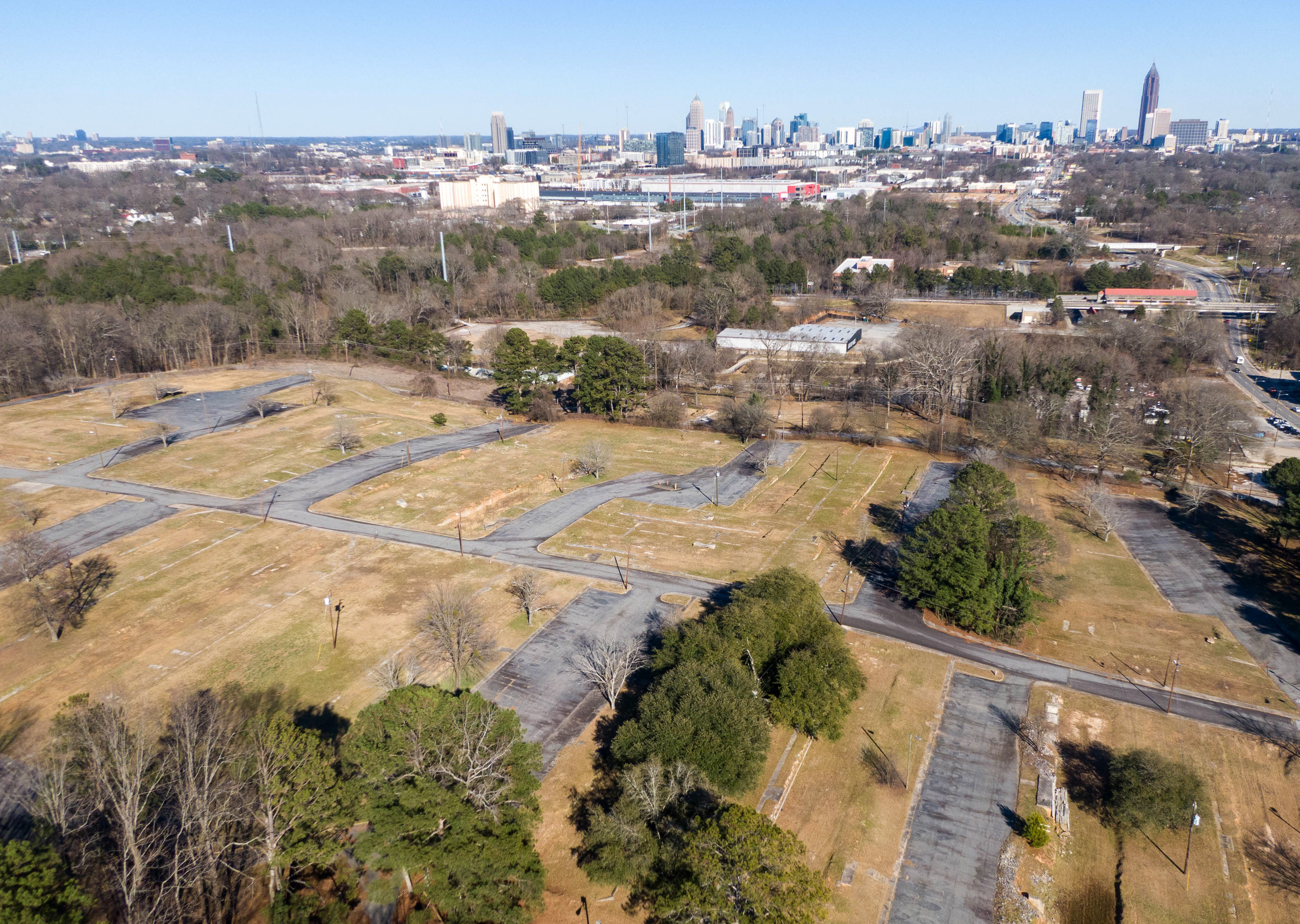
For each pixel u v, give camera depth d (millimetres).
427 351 199000
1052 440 152000
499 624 92812
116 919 50406
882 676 83562
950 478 134125
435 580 102438
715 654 72875
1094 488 126938
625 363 162000
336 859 60500
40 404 165375
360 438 150625
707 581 102000
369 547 110875
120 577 101500
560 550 110812
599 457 135125
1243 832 65312
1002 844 63812
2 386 168875
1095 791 69688
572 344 174750
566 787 68562
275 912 54469
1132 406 155000
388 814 53250
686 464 142250
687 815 58188
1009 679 83500
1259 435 147750
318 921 55500
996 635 90438
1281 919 58281
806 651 74250
